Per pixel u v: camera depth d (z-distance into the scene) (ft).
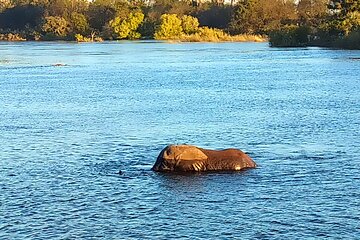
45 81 197.47
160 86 175.11
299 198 62.28
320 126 102.89
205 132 99.71
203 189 65.98
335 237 51.78
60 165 78.69
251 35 496.23
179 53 340.80
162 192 65.10
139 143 91.76
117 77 207.72
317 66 229.04
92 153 85.46
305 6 504.02
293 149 85.35
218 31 509.35
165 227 54.65
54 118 118.21
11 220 57.21
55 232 54.08
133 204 61.26
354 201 61.16
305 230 53.36
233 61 270.46
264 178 69.97
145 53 347.56
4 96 156.56
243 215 57.41
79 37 555.28
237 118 113.29
